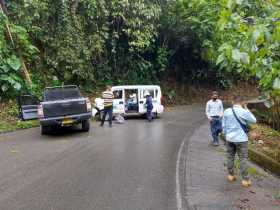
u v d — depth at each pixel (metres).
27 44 19.14
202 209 5.77
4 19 18.16
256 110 16.19
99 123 16.89
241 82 37.56
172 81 29.38
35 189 6.93
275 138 12.66
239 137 7.07
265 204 6.05
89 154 9.95
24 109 15.67
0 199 6.40
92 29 22.11
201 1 12.36
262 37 4.48
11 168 8.55
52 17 20.70
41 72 20.28
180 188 6.88
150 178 7.55
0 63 17.47
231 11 5.13
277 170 8.34
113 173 7.97
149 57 26.97
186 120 18.00
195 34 25.52
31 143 11.78
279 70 5.04
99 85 23.42
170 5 24.17
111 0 21.67
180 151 10.33
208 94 31.78
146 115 18.88
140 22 22.50
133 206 5.94
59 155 9.89
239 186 7.07
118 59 24.95
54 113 13.03
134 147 10.91
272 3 5.32
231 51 4.66
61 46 20.75
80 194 6.59
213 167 8.52
